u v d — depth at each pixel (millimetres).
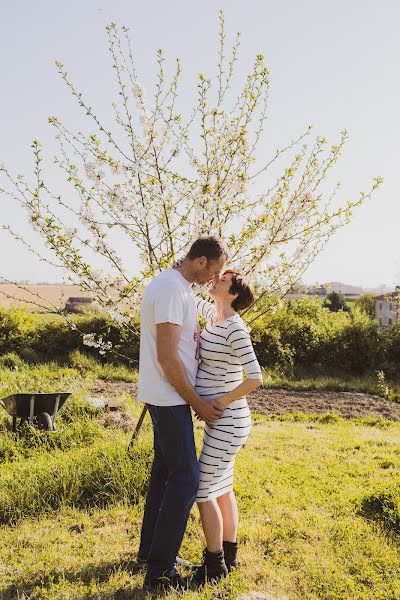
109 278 5555
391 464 6934
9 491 5168
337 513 5051
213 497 3699
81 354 16328
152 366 3598
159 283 3566
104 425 7848
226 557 3873
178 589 3561
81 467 5566
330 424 9820
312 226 5512
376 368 16094
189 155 5668
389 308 24344
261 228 5477
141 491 5344
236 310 3857
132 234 5656
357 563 4066
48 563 4004
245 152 5609
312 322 16781
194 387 3670
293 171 5469
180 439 3545
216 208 5492
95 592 3562
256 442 8023
